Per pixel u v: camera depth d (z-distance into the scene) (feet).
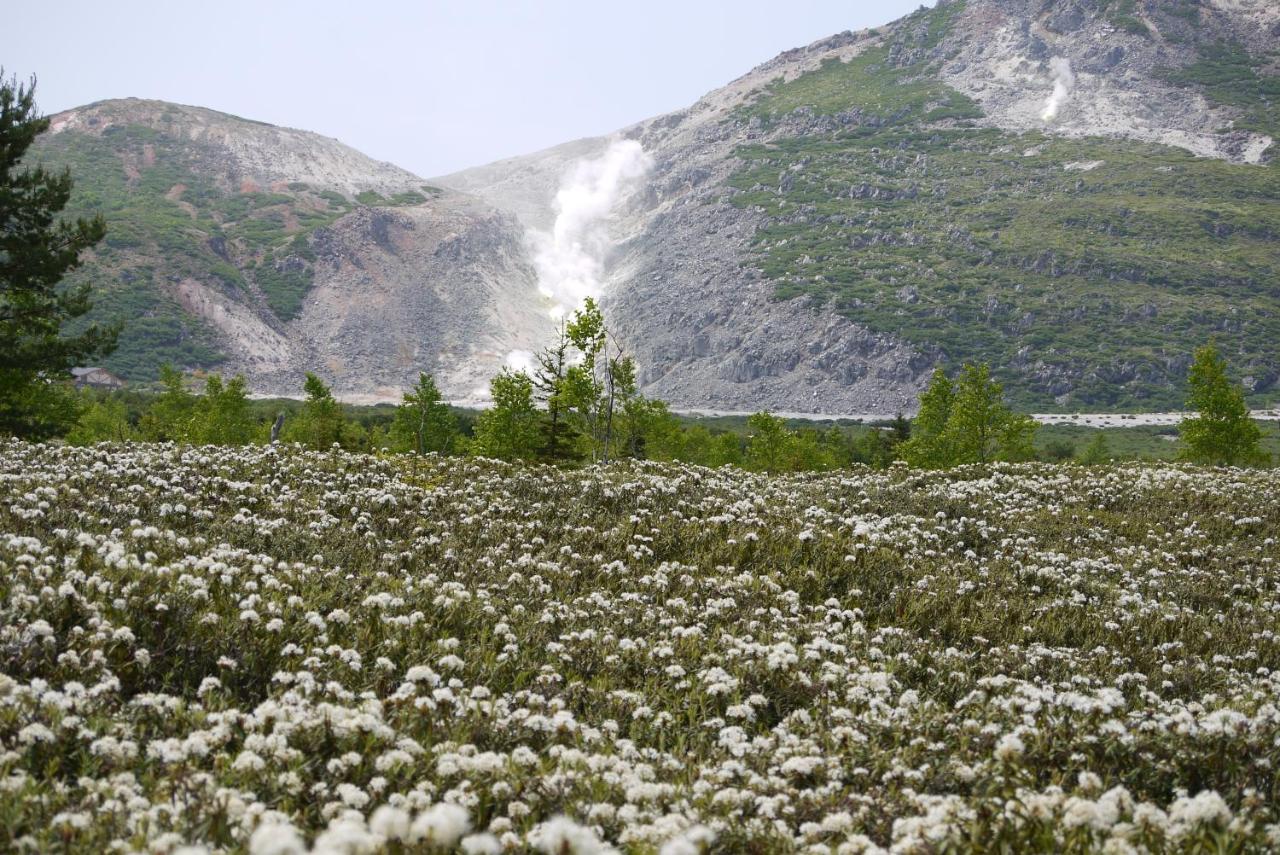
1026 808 20.12
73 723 22.75
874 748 27.32
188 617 32.58
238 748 24.14
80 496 51.26
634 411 173.47
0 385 126.72
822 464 236.43
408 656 33.30
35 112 127.54
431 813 15.35
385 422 465.06
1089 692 37.91
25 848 17.38
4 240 122.62
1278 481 98.68
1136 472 103.96
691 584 49.39
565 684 33.68
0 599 30.96
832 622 47.55
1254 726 29.19
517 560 51.19
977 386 190.19
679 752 28.32
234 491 59.57
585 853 14.74
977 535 70.59
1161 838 19.62
